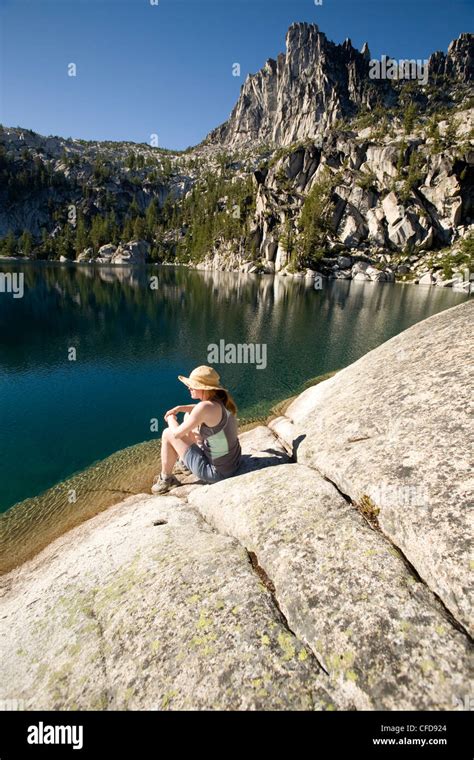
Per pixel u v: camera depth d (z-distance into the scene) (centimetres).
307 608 295
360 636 265
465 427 405
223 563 363
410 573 309
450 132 14962
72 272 9419
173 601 328
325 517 385
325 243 12394
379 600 288
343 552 337
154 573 372
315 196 13088
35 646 336
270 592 325
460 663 238
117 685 275
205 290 6022
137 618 322
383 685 237
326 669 255
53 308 3769
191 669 270
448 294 6431
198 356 2139
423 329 748
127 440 1118
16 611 403
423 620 268
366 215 12850
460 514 316
